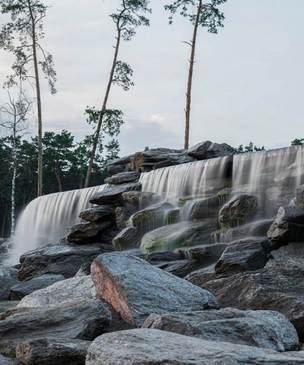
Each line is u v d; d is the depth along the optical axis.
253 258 12.76
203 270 13.57
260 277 10.12
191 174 22.23
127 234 20.94
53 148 91.00
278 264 12.16
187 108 38.62
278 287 9.80
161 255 17.22
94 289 11.12
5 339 8.19
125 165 29.78
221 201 19.69
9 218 84.19
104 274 9.41
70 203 31.36
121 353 5.59
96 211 23.45
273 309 9.19
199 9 39.84
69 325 8.36
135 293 8.70
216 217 19.58
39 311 8.91
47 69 47.91
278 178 18.56
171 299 8.79
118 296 8.91
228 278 10.42
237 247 13.38
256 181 19.31
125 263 9.58
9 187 77.75
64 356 7.02
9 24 47.16
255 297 9.52
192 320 7.25
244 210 17.48
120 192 24.14
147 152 27.14
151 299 8.69
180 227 19.22
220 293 10.08
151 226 21.02
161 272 9.48
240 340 6.80
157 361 5.18
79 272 18.77
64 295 11.38
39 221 33.34
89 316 8.45
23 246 34.12
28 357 7.11
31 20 47.53
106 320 8.48
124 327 8.53
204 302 8.95
